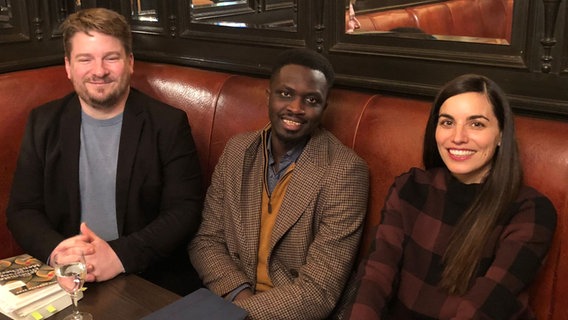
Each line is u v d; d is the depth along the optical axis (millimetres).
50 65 2311
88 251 1423
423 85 1692
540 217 1262
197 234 1741
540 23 1462
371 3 1742
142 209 1756
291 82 1518
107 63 1633
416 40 1684
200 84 2041
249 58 2082
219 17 2133
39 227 1646
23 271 1316
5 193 2012
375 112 1645
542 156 1370
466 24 1595
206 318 1153
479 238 1282
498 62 1542
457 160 1327
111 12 1659
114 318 1206
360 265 1420
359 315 1302
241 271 1637
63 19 2311
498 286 1205
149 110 1752
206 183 2029
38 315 1204
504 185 1296
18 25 2184
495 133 1308
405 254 1401
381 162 1610
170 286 1753
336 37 1834
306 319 1471
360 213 1539
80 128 1728
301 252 1555
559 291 1344
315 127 1596
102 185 1721
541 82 1493
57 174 1730
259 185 1623
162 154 1737
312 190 1527
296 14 1906
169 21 2275
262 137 1656
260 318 1446
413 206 1417
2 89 1996
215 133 1975
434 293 1333
